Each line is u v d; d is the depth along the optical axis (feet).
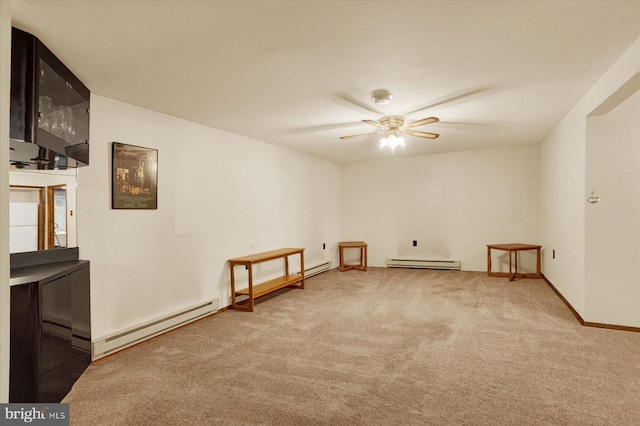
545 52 7.39
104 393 7.22
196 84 8.90
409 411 6.36
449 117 12.54
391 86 9.25
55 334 6.92
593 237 10.52
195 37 6.54
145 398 6.99
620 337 9.71
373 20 6.04
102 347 8.84
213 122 12.59
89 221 9.14
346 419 6.15
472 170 19.75
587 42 6.97
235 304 13.50
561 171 13.43
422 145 18.15
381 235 22.22
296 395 6.99
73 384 7.57
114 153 9.77
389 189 21.94
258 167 15.78
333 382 7.48
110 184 9.69
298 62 7.72
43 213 8.31
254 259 13.52
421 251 21.13
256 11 5.71
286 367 8.26
